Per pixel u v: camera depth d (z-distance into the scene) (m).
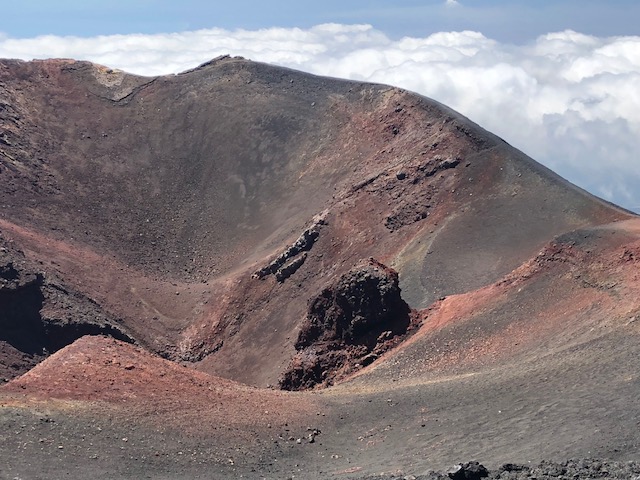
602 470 22.03
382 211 89.62
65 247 96.50
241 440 32.69
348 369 58.22
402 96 110.38
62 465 27.56
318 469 30.97
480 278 69.88
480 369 43.84
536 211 78.56
